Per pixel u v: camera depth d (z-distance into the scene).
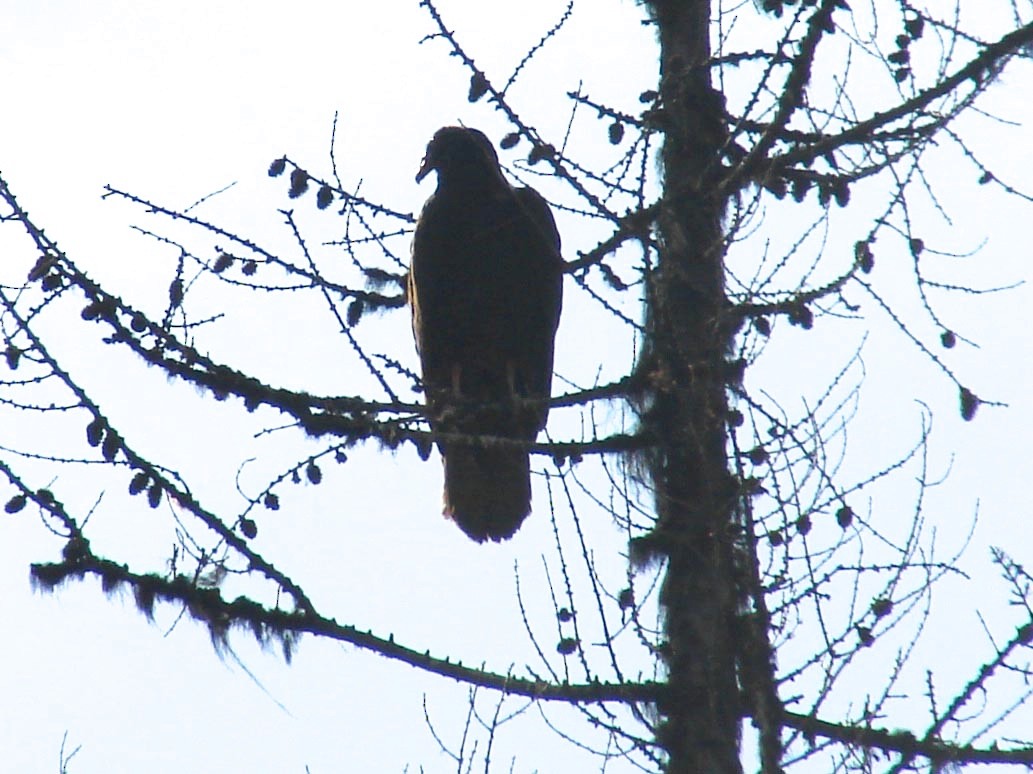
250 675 10.68
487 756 9.77
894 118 10.56
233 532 11.03
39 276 10.85
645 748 9.75
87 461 10.80
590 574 10.05
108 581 10.75
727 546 9.88
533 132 10.73
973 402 10.67
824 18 10.43
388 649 10.70
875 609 9.49
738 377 10.37
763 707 9.14
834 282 10.25
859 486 9.83
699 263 10.81
